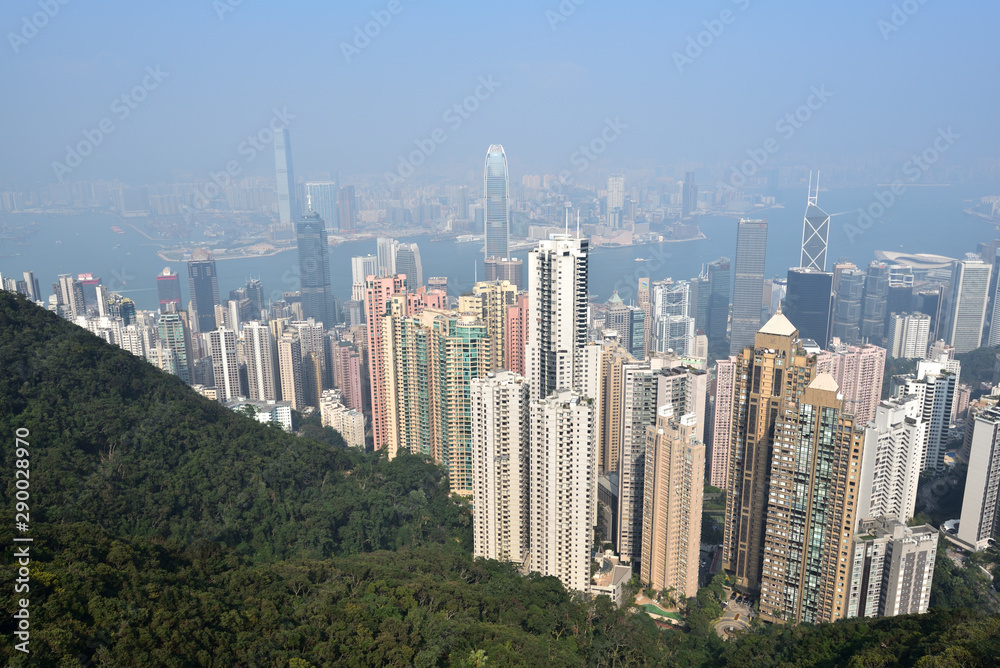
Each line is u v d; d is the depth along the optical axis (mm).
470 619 192750
